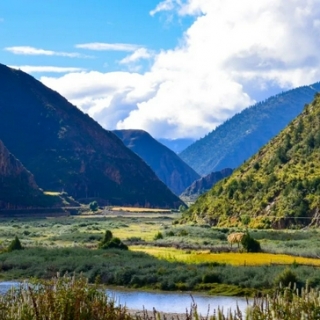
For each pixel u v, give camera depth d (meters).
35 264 53.09
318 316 12.02
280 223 99.75
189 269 48.25
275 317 12.05
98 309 14.08
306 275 42.03
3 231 111.06
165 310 34.31
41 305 13.48
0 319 13.05
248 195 113.94
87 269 50.53
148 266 50.88
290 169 115.19
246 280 43.50
